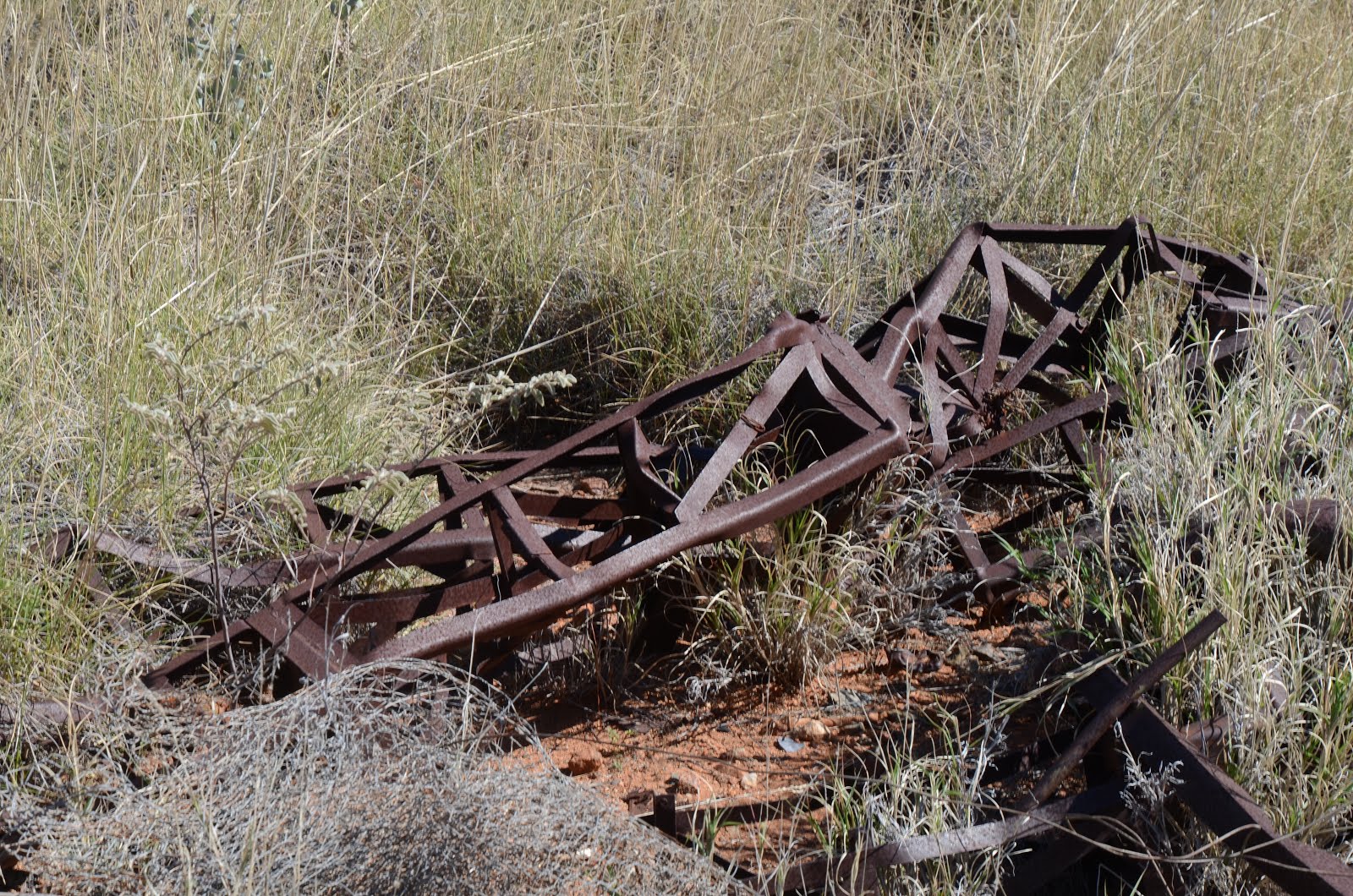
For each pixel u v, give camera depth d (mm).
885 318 4004
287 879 2164
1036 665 3020
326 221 5336
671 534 2898
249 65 5344
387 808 2287
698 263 5117
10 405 3682
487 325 5285
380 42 6199
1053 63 6148
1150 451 3311
